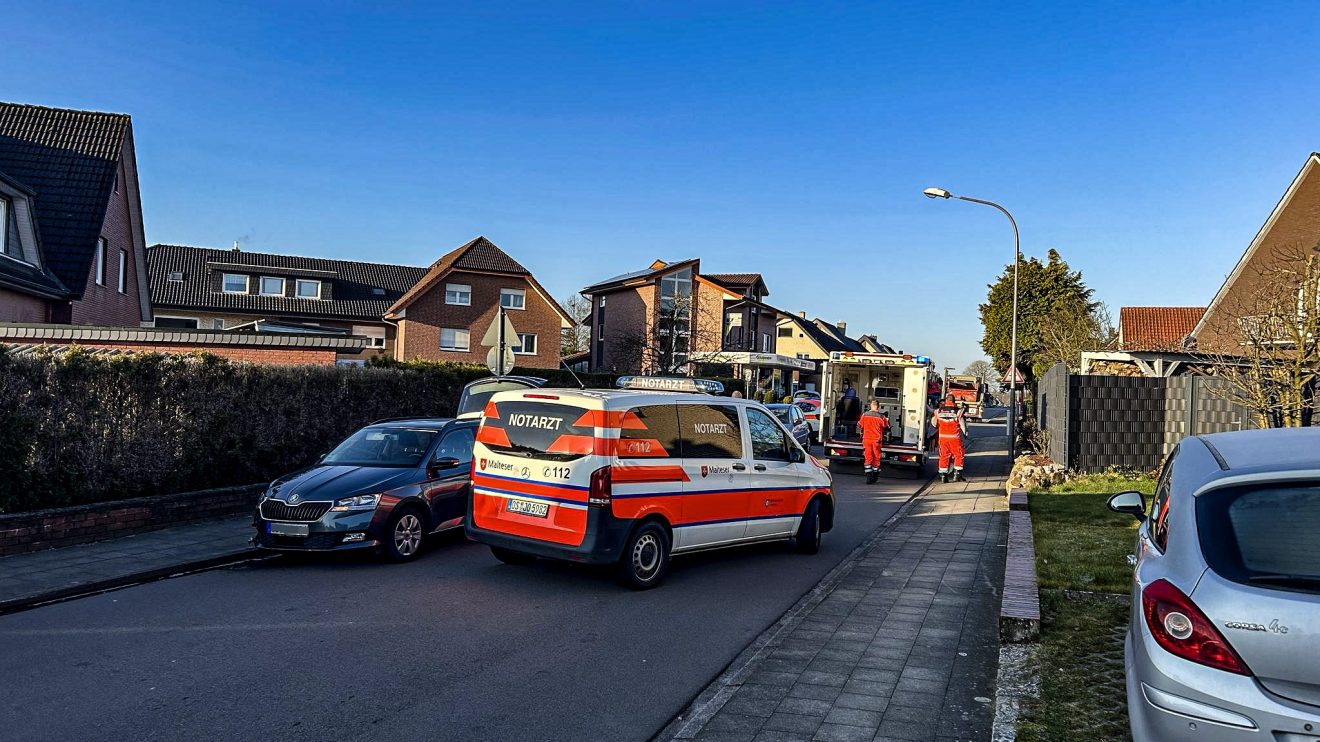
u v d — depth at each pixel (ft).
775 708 16.72
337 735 15.35
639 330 166.20
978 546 34.60
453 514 32.83
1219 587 10.80
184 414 37.88
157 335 62.08
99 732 15.37
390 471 31.81
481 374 60.44
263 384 41.96
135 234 94.22
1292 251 49.19
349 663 19.33
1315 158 75.61
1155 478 47.52
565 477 26.23
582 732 15.65
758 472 30.99
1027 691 16.52
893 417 70.90
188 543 32.40
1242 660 10.39
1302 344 39.17
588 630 22.26
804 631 22.12
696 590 26.96
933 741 15.10
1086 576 25.17
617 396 26.78
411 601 25.11
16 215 70.13
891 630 22.18
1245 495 11.75
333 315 179.83
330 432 46.14
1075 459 51.31
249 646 20.53
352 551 30.73
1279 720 10.01
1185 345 62.54
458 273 158.61
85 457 33.35
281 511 29.58
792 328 239.50
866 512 45.42
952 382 186.19
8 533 29.43
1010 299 158.81
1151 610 11.36
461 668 19.08
